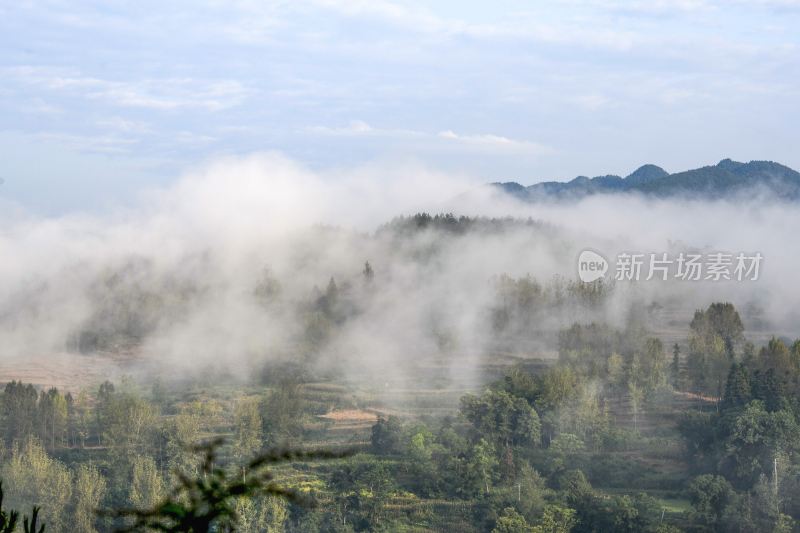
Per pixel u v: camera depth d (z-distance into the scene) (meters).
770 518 98.38
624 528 95.56
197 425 135.75
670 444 125.12
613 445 127.62
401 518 101.00
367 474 107.19
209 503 10.30
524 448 126.12
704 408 144.62
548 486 113.88
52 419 135.12
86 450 129.75
